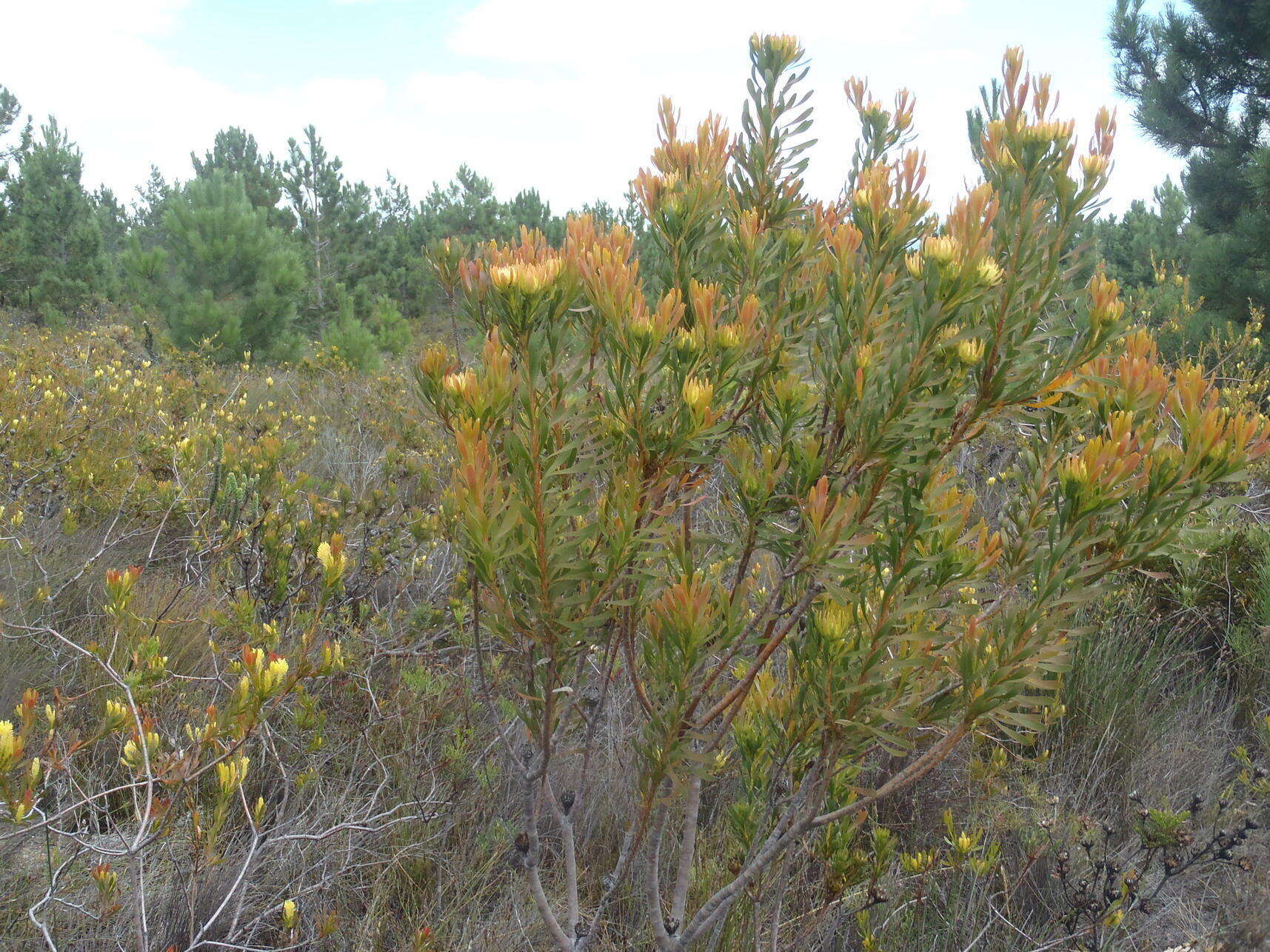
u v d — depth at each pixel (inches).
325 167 882.1
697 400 59.4
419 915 109.4
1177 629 185.5
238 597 138.3
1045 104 67.7
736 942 100.7
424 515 166.7
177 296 506.6
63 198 725.3
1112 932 103.1
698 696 67.4
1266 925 106.8
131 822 110.6
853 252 63.7
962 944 108.3
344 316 520.4
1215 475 62.1
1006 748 136.6
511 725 125.0
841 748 69.8
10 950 91.5
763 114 82.8
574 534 60.1
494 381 56.4
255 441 226.2
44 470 187.5
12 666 133.5
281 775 123.3
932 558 63.2
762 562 80.6
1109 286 63.8
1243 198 442.3
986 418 63.3
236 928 95.5
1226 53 448.8
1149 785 141.5
